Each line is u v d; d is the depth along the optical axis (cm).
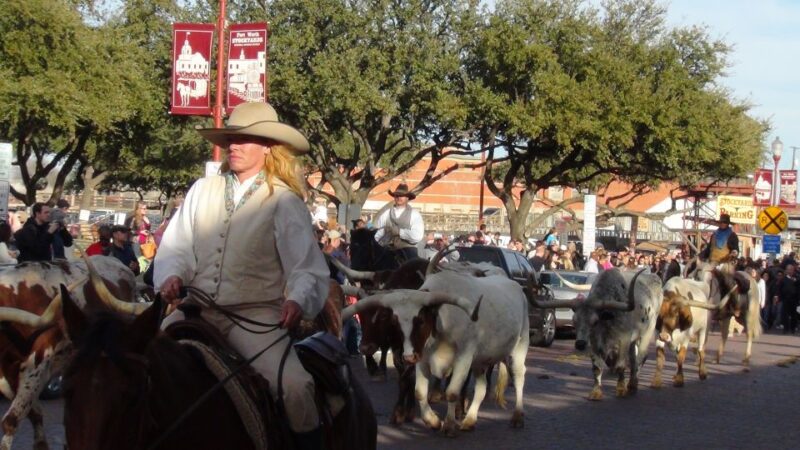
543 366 1844
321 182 4484
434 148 4278
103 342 401
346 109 3869
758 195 4034
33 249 1307
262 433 459
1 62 3444
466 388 1247
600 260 3002
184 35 1839
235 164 489
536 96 4122
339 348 528
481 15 4162
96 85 3631
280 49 3812
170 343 449
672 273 2634
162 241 497
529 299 1429
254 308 487
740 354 2262
